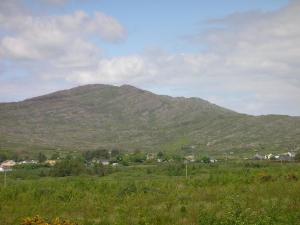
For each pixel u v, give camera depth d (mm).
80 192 42500
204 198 34312
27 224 25844
